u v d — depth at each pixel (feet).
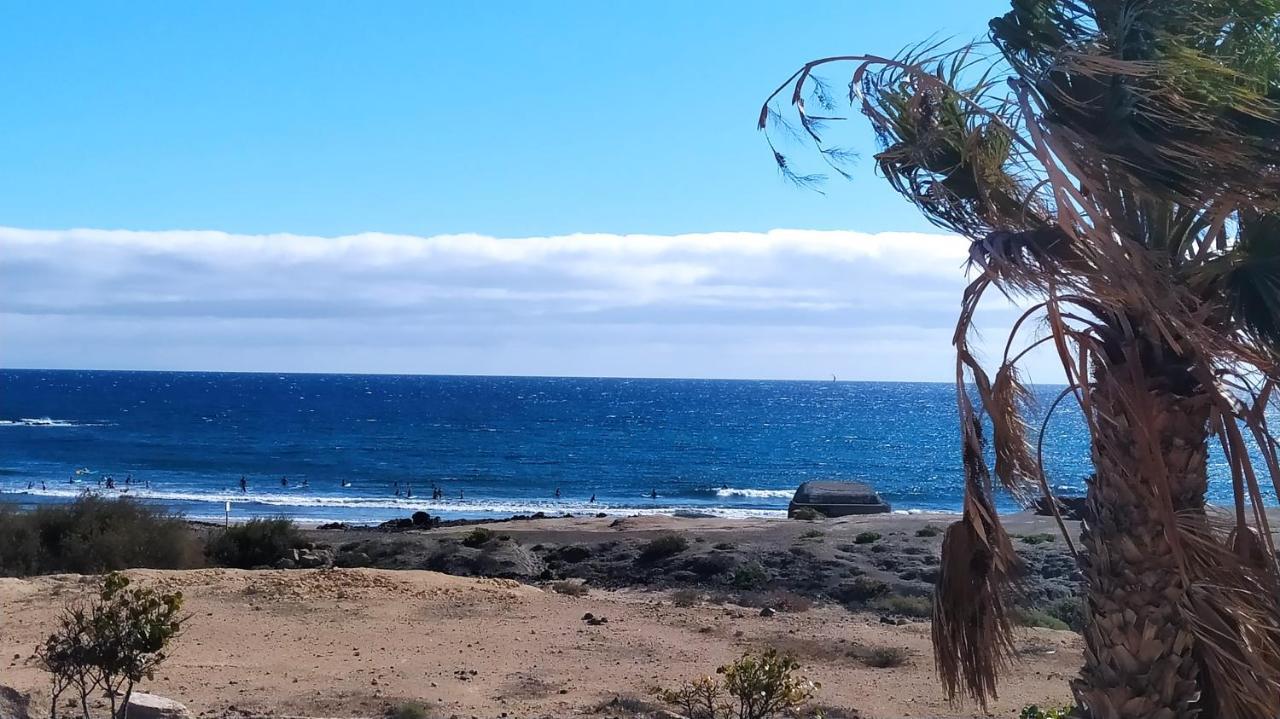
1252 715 16.22
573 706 38.22
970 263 17.31
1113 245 15.72
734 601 71.10
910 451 386.73
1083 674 18.62
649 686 42.14
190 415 522.06
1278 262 15.84
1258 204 15.38
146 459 306.35
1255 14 16.01
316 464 305.32
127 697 28.27
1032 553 74.02
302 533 103.24
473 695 40.22
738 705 36.86
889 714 37.40
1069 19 16.85
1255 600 16.05
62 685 33.22
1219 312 16.71
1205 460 17.62
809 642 52.90
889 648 50.67
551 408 646.33
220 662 45.09
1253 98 15.28
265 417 518.37
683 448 387.55
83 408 566.36
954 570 19.34
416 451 355.15
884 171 20.03
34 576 72.08
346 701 38.40
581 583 87.04
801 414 625.00
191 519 165.58
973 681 19.47
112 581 27.84
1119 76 15.66
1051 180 16.02
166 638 28.27
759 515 198.18
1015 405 18.40
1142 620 17.46
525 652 49.47
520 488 260.21
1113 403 17.65
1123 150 15.58
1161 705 17.37
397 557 97.91
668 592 81.20
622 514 200.13
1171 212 17.62
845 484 171.42
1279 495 15.92
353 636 52.24
